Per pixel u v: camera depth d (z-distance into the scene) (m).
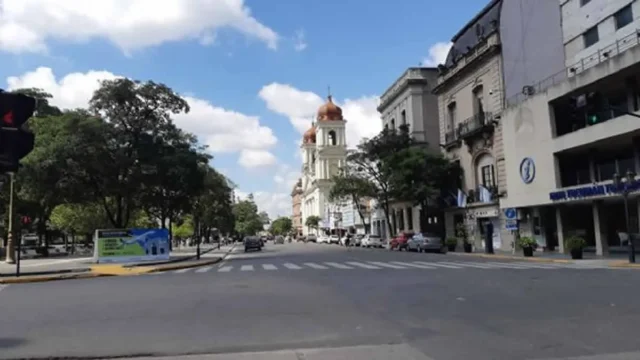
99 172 34.25
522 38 37.81
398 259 30.19
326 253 42.69
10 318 10.70
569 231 32.06
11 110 5.53
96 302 12.94
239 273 21.88
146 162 35.66
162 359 7.29
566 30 34.53
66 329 9.39
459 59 45.22
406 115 58.28
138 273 25.17
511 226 31.67
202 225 87.81
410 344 7.88
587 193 28.50
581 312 9.99
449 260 28.39
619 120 26.58
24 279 21.36
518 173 35.00
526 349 7.38
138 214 61.47
